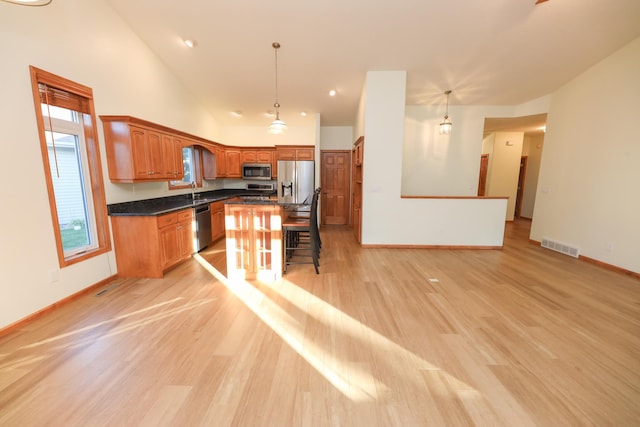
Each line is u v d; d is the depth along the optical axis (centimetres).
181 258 379
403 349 196
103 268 306
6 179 211
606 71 374
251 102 549
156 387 160
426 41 359
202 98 534
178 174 422
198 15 328
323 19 327
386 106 430
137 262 327
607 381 166
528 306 260
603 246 375
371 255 425
